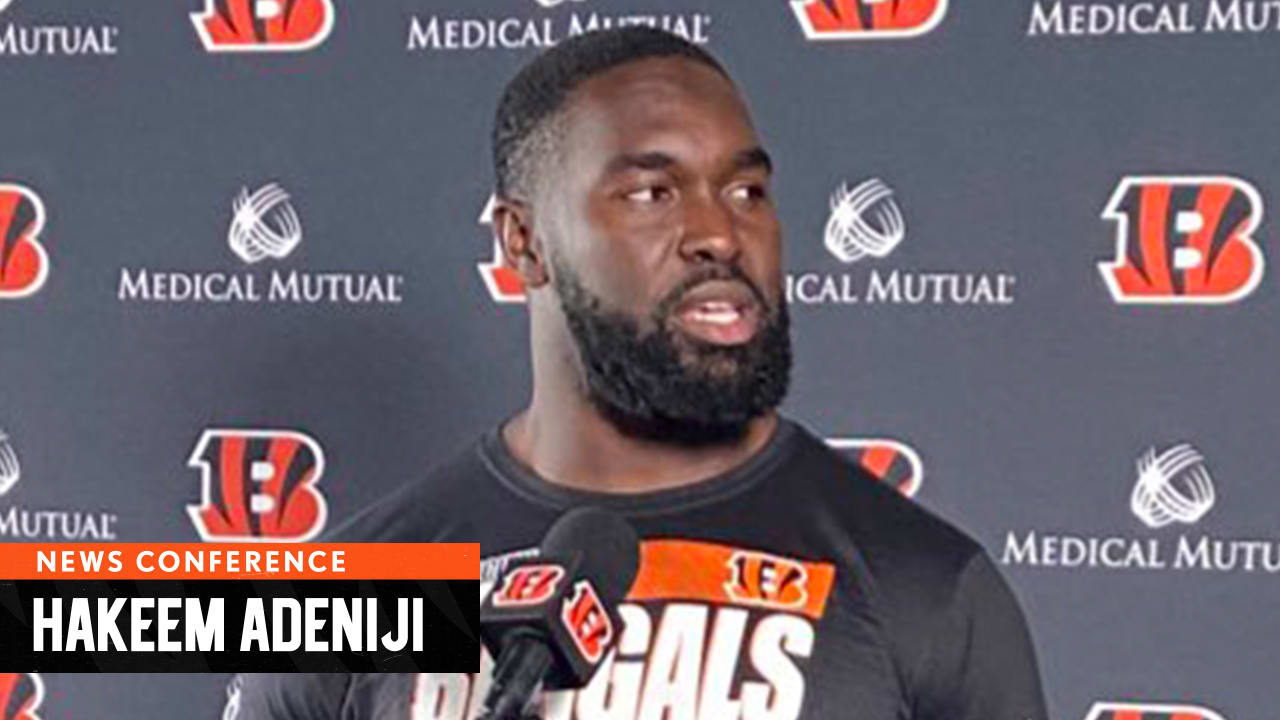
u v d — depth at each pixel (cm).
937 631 186
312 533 201
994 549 187
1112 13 183
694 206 186
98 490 205
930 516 188
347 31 197
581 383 190
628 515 189
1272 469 182
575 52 189
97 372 205
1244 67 181
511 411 195
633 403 188
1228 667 184
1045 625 187
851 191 188
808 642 185
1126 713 186
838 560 187
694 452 188
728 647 186
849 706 184
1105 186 184
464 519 195
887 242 188
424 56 196
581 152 187
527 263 192
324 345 200
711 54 190
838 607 186
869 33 187
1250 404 182
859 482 189
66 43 203
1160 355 184
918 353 188
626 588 155
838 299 189
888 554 187
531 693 143
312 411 200
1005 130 185
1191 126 182
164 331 203
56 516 207
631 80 187
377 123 197
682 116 186
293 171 199
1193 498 184
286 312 200
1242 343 182
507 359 195
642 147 186
